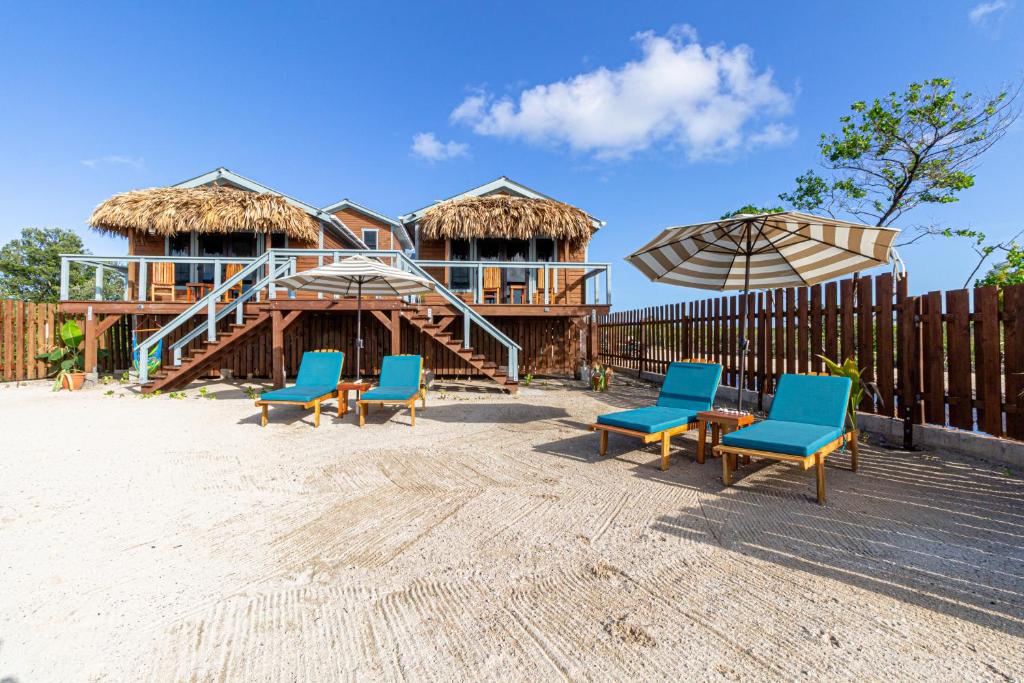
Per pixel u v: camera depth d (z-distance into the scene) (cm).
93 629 216
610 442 580
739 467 473
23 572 265
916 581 258
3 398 899
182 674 188
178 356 1027
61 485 411
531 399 926
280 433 624
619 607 236
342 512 360
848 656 197
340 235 1952
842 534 318
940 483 416
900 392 563
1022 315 451
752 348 846
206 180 1678
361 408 669
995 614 227
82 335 1077
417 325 1006
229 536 317
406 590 253
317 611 233
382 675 188
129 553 291
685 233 509
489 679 186
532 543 308
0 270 3122
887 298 580
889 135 1557
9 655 197
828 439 398
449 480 436
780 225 500
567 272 1502
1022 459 442
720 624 221
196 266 1434
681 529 329
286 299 981
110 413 749
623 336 1402
